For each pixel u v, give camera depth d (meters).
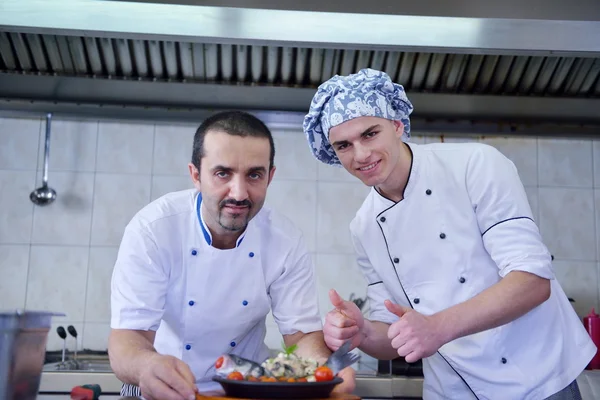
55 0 1.93
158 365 1.16
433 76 2.48
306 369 1.20
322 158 1.64
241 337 1.66
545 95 2.57
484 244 1.51
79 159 2.90
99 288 2.84
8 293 2.80
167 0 1.97
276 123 2.71
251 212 1.34
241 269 1.56
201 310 1.57
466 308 1.33
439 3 2.02
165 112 2.67
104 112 2.70
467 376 1.52
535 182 3.04
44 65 2.45
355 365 2.74
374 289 1.72
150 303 1.46
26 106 2.65
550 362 1.47
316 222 2.96
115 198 2.89
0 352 1.11
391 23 2.03
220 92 2.51
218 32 2.04
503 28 2.05
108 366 2.62
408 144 1.61
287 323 1.58
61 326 2.72
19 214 2.85
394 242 1.59
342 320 1.40
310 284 1.63
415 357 1.28
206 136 1.32
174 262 1.53
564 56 2.20
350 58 2.40
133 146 2.93
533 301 1.37
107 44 2.37
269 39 2.06
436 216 1.54
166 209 1.54
